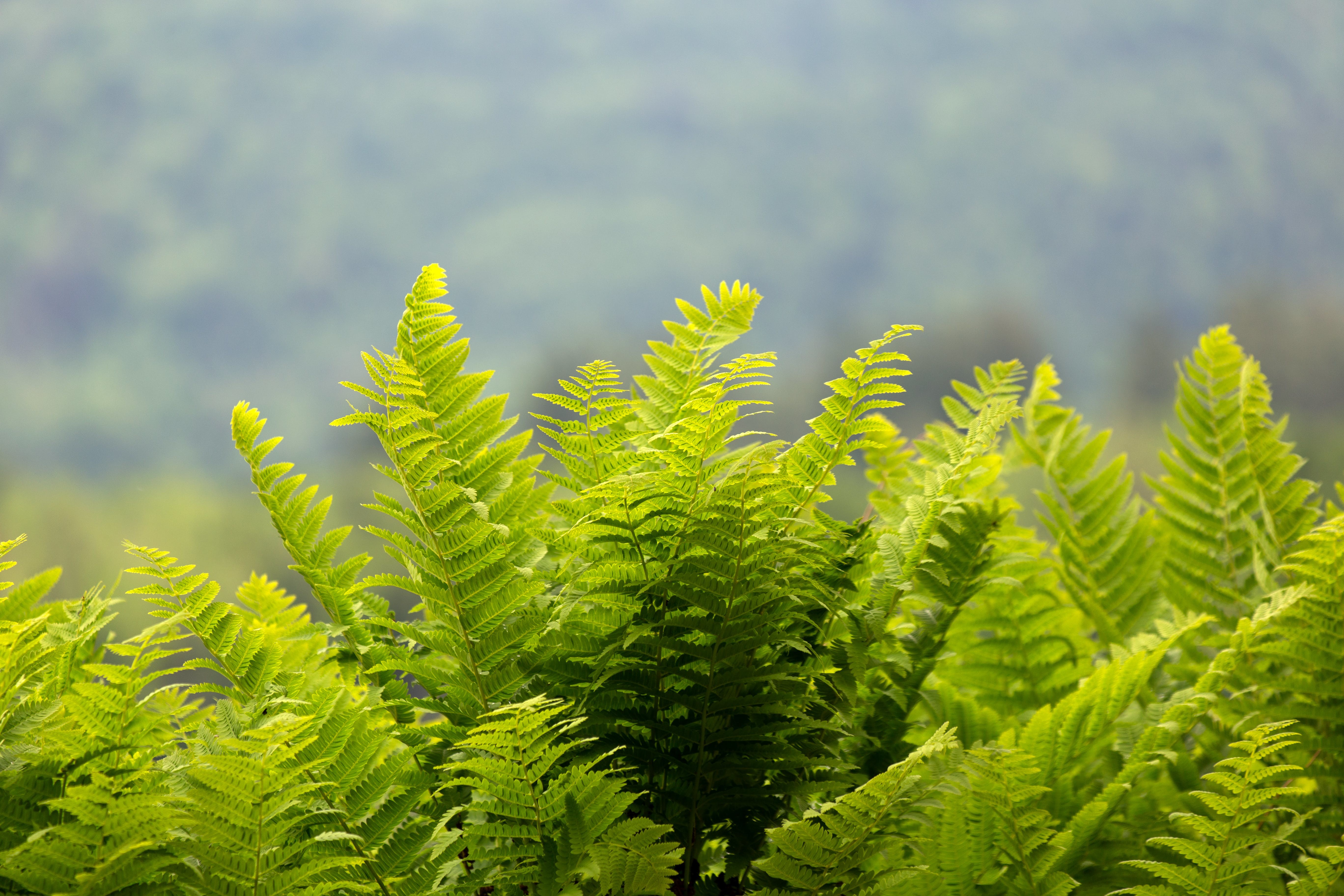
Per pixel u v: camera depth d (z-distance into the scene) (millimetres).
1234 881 5156
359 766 5066
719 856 5305
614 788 5012
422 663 5191
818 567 5230
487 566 5141
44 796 5000
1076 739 5332
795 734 5203
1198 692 5348
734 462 5168
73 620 5184
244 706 5125
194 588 5145
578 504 5199
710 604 5125
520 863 5090
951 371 136375
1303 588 5312
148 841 4922
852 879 5074
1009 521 5430
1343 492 5566
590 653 5168
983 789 5137
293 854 4977
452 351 5195
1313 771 5297
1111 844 5320
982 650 5570
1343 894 5129
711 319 5355
